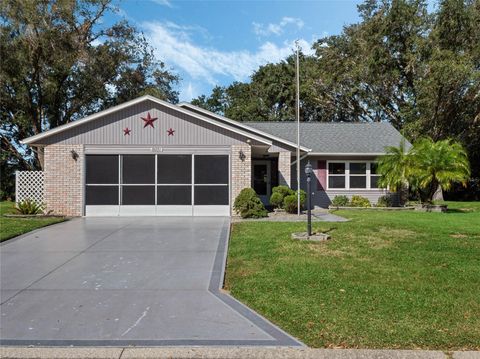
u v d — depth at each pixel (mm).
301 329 4684
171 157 15930
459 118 28281
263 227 11922
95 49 29062
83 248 9445
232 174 15969
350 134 22625
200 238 10656
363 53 32031
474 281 6430
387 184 18062
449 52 25141
